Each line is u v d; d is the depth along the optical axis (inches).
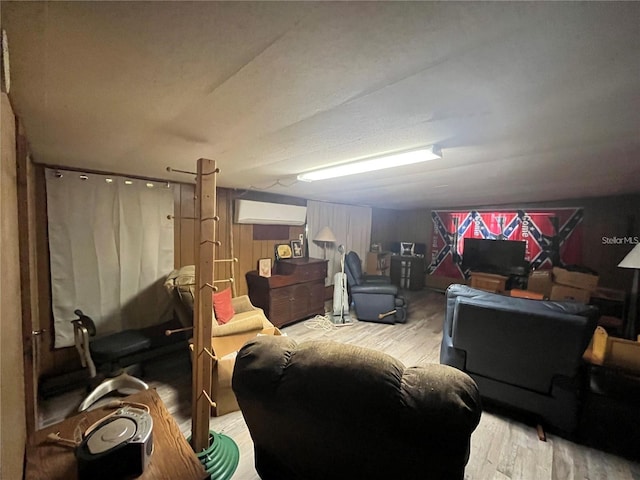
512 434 76.4
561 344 71.1
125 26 26.7
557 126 54.3
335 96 41.9
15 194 41.5
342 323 162.9
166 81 37.8
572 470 64.7
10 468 28.1
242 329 97.3
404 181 119.1
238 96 42.3
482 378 83.8
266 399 42.7
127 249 110.6
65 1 23.0
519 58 32.2
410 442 34.3
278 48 30.7
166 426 47.1
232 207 147.8
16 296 39.0
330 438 39.4
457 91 40.5
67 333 98.5
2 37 22.6
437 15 25.4
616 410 71.4
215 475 59.2
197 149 72.0
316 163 87.9
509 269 210.7
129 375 96.5
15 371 33.6
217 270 142.7
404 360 119.3
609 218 176.6
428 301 217.9
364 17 25.7
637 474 63.7
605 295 145.2
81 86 38.8
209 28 27.2
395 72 35.7
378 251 252.2
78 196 99.0
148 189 115.3
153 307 117.7
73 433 44.8
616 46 29.4
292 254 180.4
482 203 216.2
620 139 61.6
